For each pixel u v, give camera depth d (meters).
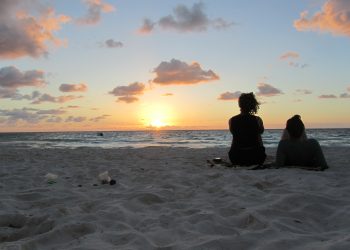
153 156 11.48
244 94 7.18
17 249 2.79
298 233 3.03
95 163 9.10
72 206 4.24
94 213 3.76
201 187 5.26
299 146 6.61
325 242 2.66
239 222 3.42
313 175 5.70
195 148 16.95
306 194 4.16
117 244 2.88
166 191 4.90
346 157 9.45
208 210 3.81
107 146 22.08
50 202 4.55
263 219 3.34
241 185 5.16
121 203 4.18
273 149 14.50
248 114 7.14
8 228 3.63
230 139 36.53
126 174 6.89
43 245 2.99
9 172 7.50
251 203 4.07
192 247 2.70
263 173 6.03
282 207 3.83
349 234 2.85
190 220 3.45
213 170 7.03
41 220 3.71
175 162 9.10
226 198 4.38
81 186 5.76
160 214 3.77
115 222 3.43
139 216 3.71
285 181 5.32
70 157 11.48
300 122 6.68
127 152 13.91
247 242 2.78
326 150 12.71
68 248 2.81
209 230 3.16
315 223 3.37
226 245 2.73
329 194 4.33
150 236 3.02
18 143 29.11
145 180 6.15
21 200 4.78
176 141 31.56
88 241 2.91
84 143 28.25
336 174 5.87
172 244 2.79
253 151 7.10
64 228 3.25
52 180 6.28
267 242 2.73
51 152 14.41
